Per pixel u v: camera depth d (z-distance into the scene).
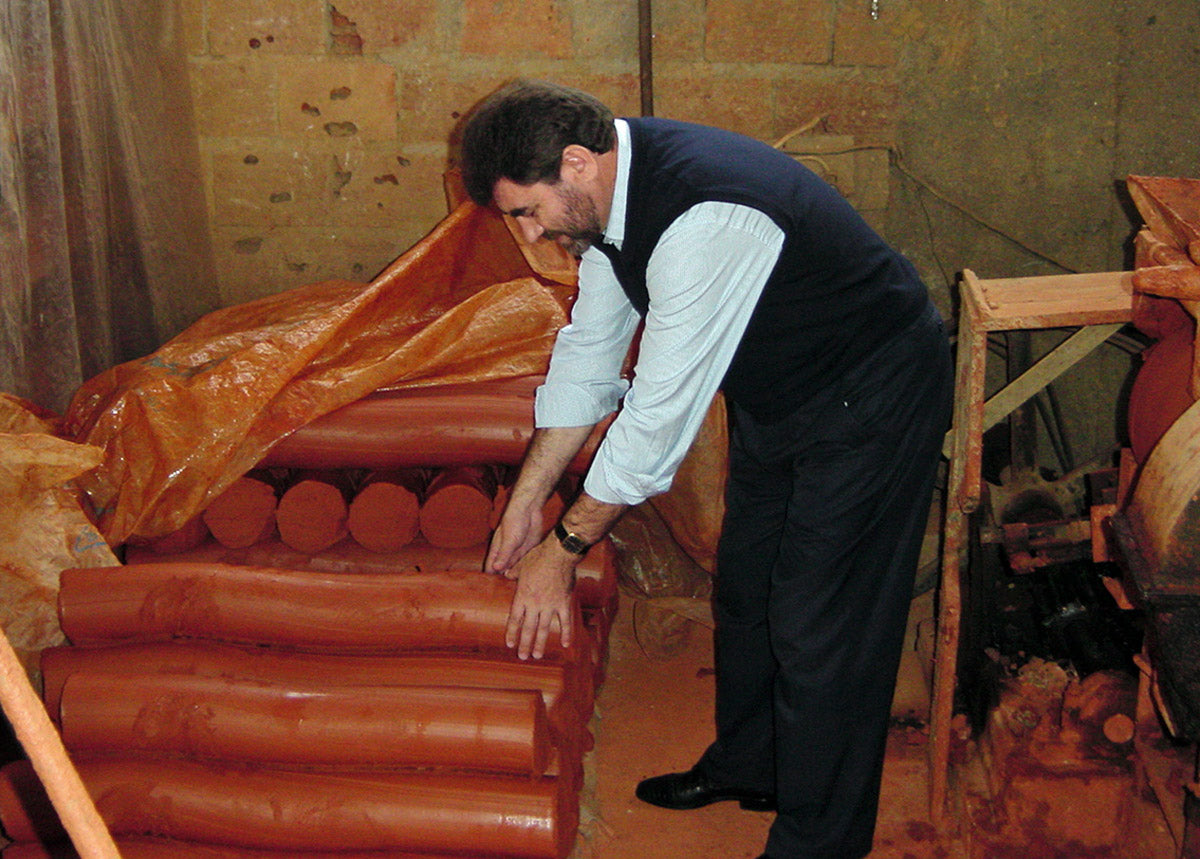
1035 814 2.02
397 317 2.46
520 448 2.09
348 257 3.22
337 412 2.14
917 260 3.28
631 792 2.20
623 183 1.50
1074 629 2.21
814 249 1.53
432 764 1.71
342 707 1.70
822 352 1.63
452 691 1.72
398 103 3.06
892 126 3.11
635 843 2.07
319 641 1.83
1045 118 3.05
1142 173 3.04
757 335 1.60
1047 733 2.07
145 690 1.73
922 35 3.02
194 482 2.12
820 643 1.75
